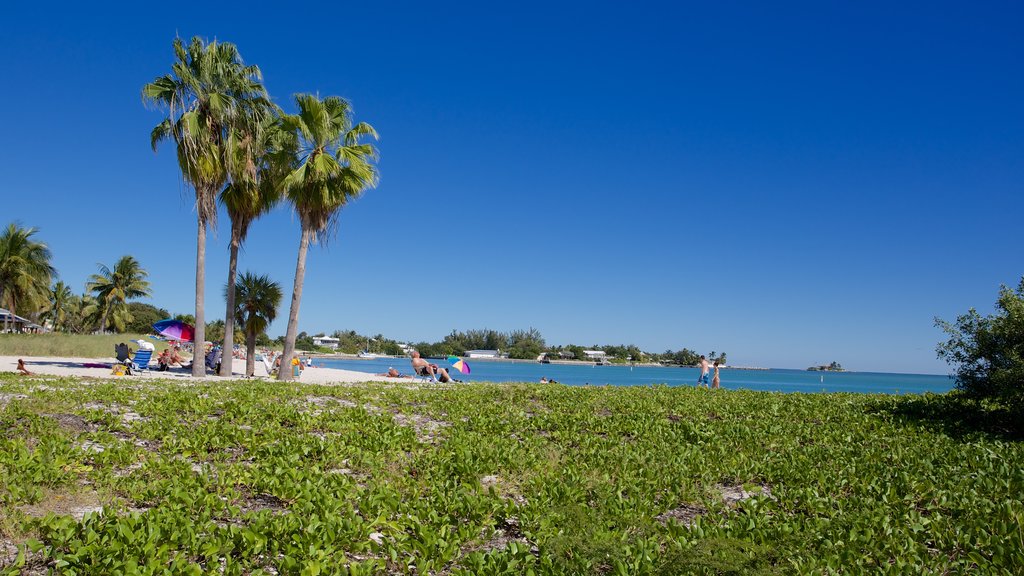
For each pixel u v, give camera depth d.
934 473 8.67
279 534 5.20
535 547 5.67
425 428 11.20
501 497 7.15
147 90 23.09
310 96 24.16
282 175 25.78
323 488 6.49
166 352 28.72
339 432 10.29
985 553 5.57
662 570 4.91
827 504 6.93
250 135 25.00
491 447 9.27
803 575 4.93
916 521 6.35
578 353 164.50
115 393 13.11
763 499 7.03
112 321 76.06
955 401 14.73
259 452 8.38
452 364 30.34
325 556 4.79
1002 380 12.52
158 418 10.55
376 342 170.62
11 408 10.10
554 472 8.15
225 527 5.44
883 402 16.23
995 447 10.62
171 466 7.22
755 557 5.22
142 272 74.69
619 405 15.33
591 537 5.58
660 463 8.91
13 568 4.32
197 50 24.05
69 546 4.67
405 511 6.12
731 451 10.05
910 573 5.00
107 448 7.82
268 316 29.73
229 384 17.33
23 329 73.00
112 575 4.25
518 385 19.84
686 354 162.25
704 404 15.76
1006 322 12.83
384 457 8.46
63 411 10.56
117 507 5.48
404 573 4.84
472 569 4.89
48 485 6.23
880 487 7.69
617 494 6.99
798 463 9.12
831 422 13.41
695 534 5.77
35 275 51.31
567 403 15.43
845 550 5.39
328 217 25.45
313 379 27.62
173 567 4.43
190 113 23.30
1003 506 6.62
